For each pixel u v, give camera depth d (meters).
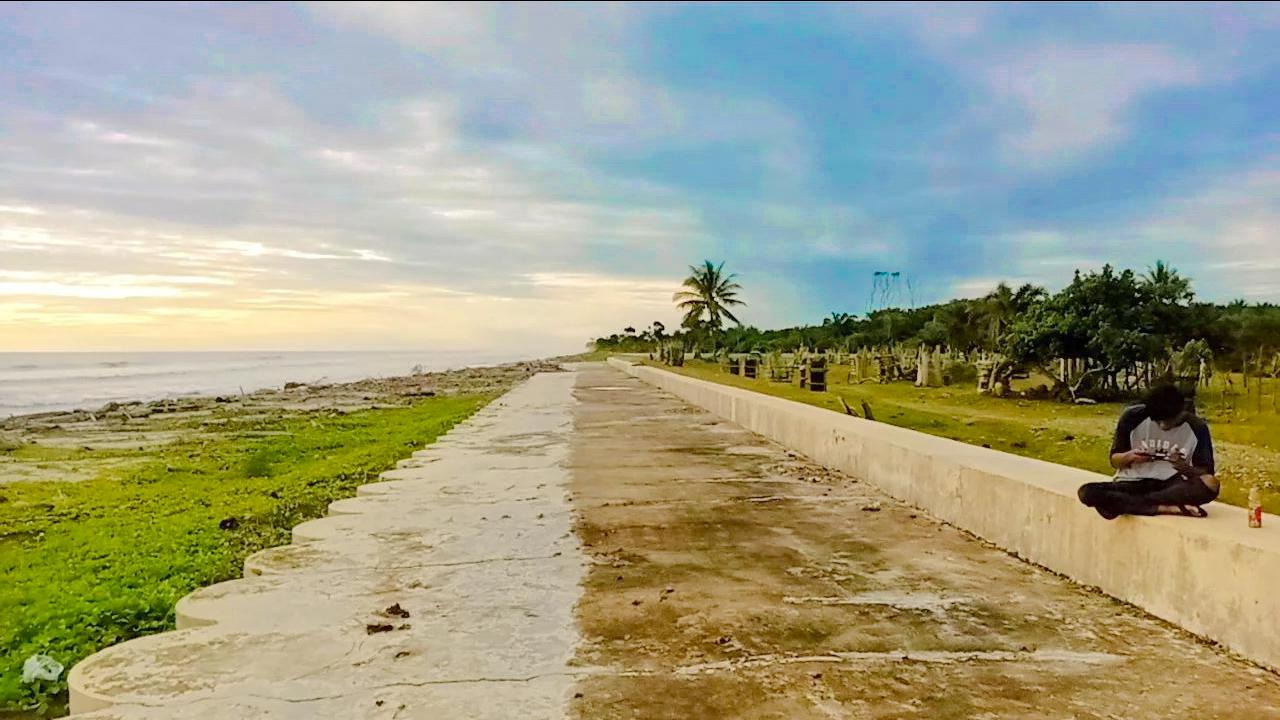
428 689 3.68
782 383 28.66
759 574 5.43
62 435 19.91
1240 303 34.44
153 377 63.66
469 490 8.57
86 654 4.98
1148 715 3.39
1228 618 4.05
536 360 92.56
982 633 4.32
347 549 6.17
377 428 19.75
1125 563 4.79
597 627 4.45
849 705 3.49
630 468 9.94
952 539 6.36
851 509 7.48
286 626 4.52
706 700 3.54
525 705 3.51
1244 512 4.68
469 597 4.99
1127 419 4.83
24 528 8.67
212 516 8.70
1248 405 18.28
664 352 54.59
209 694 3.65
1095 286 24.00
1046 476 5.97
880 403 20.75
